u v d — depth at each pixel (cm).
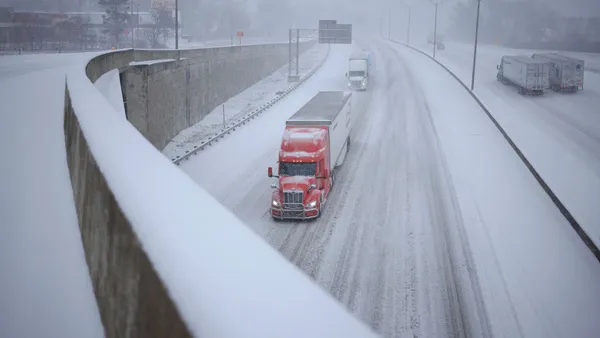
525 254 1770
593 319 1378
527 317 1392
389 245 1875
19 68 2769
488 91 5478
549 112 4506
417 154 3123
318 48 11650
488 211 2172
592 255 1755
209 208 305
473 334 1318
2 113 1332
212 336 164
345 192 2486
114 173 417
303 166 2206
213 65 4953
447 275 1638
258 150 3269
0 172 812
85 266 491
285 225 2106
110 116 735
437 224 2055
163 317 222
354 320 173
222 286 196
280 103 4969
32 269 487
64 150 949
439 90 5553
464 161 2939
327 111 2662
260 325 165
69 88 1075
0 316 401
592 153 3209
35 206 663
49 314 406
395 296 1519
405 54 9575
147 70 3050
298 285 196
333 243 1909
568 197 2280
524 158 2861
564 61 5406
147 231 278
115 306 347
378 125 3966
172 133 3722
